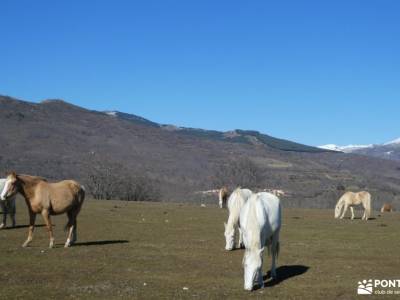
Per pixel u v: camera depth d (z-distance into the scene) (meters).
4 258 15.05
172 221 27.39
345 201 32.41
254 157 134.50
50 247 16.88
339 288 12.17
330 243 19.80
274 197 13.02
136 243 18.66
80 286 11.93
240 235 17.84
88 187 62.12
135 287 11.94
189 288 11.91
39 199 16.47
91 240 19.28
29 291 11.38
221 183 79.00
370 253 17.42
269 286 12.26
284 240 20.56
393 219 32.88
